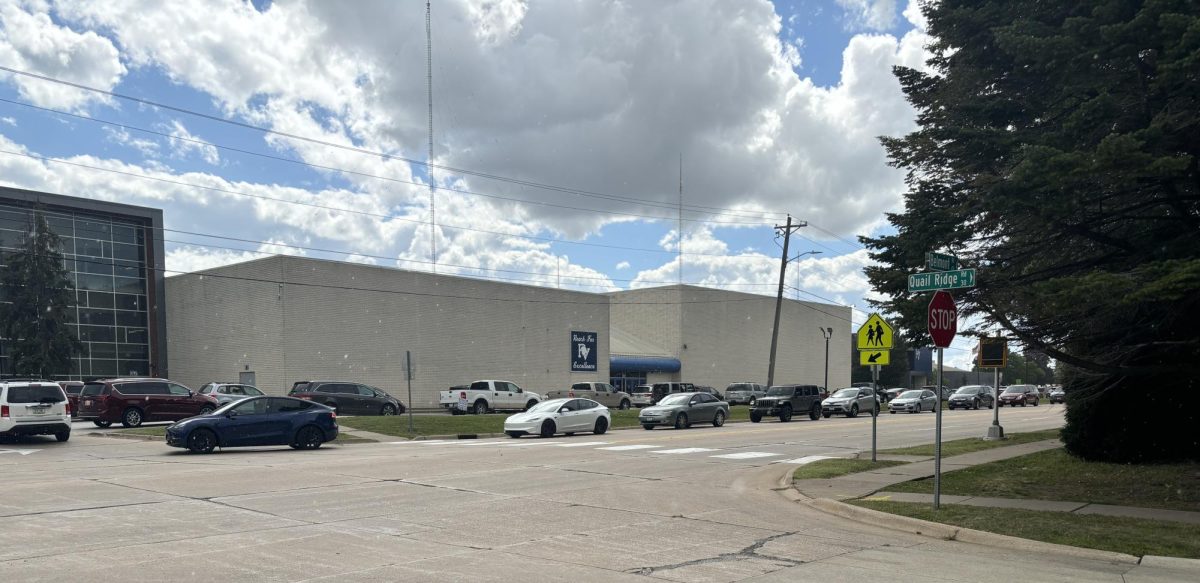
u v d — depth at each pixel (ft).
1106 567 26.32
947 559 27.35
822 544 29.86
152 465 53.72
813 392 133.49
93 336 156.15
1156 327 39.86
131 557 25.46
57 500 37.22
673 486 46.52
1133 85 35.47
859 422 123.13
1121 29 32.24
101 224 159.94
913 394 167.02
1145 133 32.48
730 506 39.34
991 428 79.77
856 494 41.75
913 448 68.23
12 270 140.77
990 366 69.00
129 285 162.61
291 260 137.39
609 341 200.85
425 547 27.84
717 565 25.88
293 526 31.45
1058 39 34.24
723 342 220.23
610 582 23.25
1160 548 28.17
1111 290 31.17
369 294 148.46
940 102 45.14
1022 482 45.80
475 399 134.41
